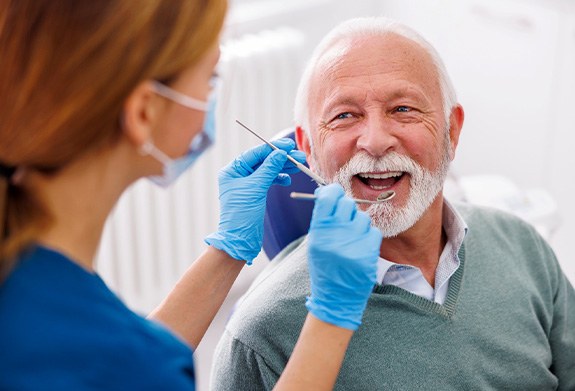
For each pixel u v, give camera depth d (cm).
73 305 107
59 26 102
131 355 108
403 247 165
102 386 106
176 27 105
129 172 114
